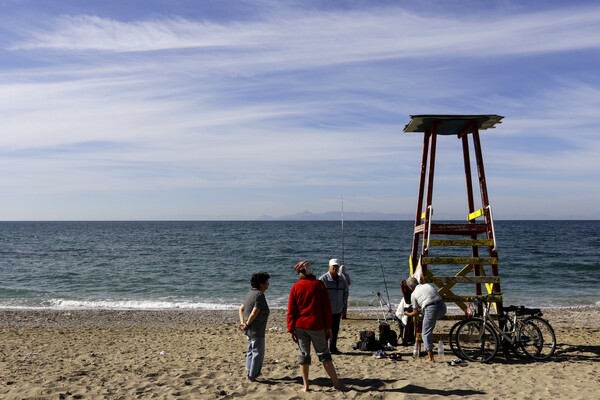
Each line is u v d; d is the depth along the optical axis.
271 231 121.50
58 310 20.91
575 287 28.91
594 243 69.06
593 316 18.62
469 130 11.05
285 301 23.11
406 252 54.97
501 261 43.56
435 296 9.36
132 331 15.79
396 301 22.66
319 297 7.20
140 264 42.97
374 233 105.62
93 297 25.53
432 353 9.28
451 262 10.31
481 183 10.62
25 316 19.33
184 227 164.25
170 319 18.73
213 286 29.47
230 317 19.12
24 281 32.16
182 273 36.16
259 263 43.72
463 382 7.76
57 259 48.16
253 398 7.04
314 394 7.13
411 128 11.38
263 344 7.96
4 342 13.54
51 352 11.87
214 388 7.56
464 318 10.04
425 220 10.67
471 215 11.46
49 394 7.32
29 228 160.50
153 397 7.18
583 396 7.08
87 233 115.81
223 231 123.56
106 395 7.29
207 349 12.24
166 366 9.43
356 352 10.48
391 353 10.03
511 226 157.50
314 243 71.75
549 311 20.05
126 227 168.62
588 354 9.98
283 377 8.15
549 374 8.32
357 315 18.19
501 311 9.81
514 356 9.73
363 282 31.00
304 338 7.26
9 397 7.21
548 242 71.56
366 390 7.32
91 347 12.77
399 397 7.00
